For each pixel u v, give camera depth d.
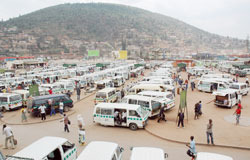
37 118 19.64
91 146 9.27
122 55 86.06
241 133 14.76
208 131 12.92
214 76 39.69
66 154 9.73
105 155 8.41
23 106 24.55
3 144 14.05
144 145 13.27
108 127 16.86
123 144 13.45
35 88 25.47
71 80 35.84
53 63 105.31
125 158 11.51
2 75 53.75
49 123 18.33
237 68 57.28
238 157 11.59
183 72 65.94
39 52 198.50
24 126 17.69
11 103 22.47
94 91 34.22
